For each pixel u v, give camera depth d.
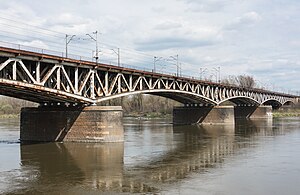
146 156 37.47
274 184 25.02
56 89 42.72
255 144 47.56
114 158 36.03
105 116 47.69
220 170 29.88
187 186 24.44
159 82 65.44
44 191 23.39
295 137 56.47
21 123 52.12
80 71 48.69
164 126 84.88
